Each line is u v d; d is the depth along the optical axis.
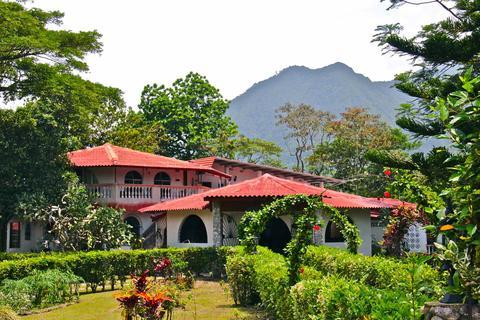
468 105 5.05
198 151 60.88
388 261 11.73
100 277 20.73
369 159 13.36
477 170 4.71
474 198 4.71
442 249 5.10
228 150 61.28
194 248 24.86
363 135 51.41
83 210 28.25
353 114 53.59
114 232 28.08
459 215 4.91
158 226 33.81
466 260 4.92
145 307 10.68
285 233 31.03
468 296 4.93
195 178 40.34
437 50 12.67
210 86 63.69
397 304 6.05
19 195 28.97
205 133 60.94
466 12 13.45
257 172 43.75
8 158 28.84
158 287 14.42
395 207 20.58
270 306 12.91
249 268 16.03
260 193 24.62
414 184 11.85
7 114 29.92
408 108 12.58
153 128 54.69
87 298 18.61
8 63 28.73
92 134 49.66
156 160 37.75
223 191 25.81
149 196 35.75
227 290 18.08
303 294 8.67
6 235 30.55
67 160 31.81
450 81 13.12
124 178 36.12
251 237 17.02
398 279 10.05
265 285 12.99
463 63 13.27
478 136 4.86
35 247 32.22
